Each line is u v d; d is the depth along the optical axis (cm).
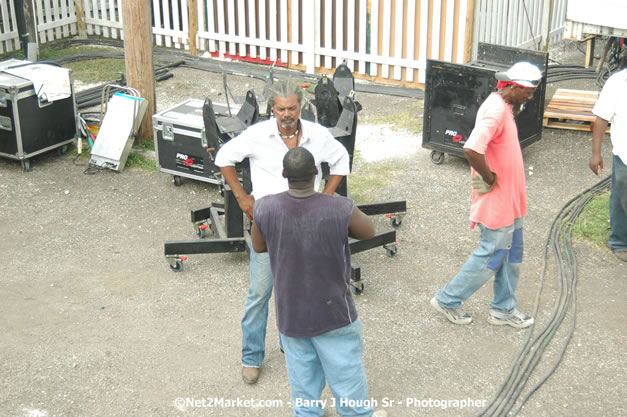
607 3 915
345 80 618
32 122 739
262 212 342
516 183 451
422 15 945
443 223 635
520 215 464
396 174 733
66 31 1209
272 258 348
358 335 362
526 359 460
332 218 336
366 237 352
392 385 440
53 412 422
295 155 334
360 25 989
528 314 505
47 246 607
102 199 690
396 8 959
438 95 725
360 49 999
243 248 569
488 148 445
